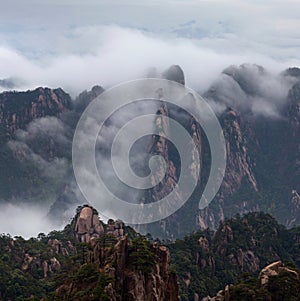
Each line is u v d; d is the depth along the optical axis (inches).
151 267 4394.7
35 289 6437.0
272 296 4800.7
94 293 4111.7
